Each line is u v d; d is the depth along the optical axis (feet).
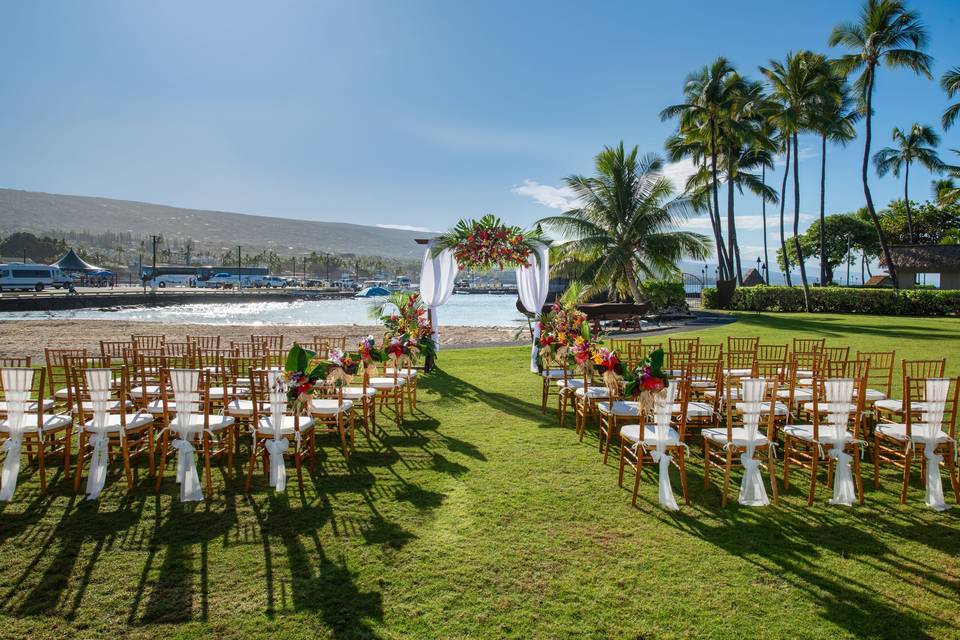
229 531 12.21
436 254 34.19
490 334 68.44
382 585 10.11
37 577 10.23
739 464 17.06
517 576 10.43
